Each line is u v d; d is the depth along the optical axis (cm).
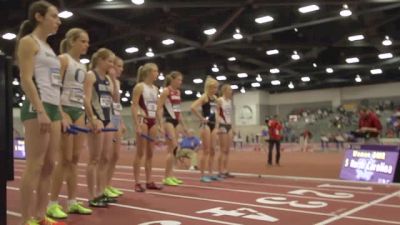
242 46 1745
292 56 2000
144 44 1812
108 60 531
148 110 666
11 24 1371
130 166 1277
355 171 884
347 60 2139
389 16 1455
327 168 1249
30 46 359
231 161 1591
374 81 3167
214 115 837
